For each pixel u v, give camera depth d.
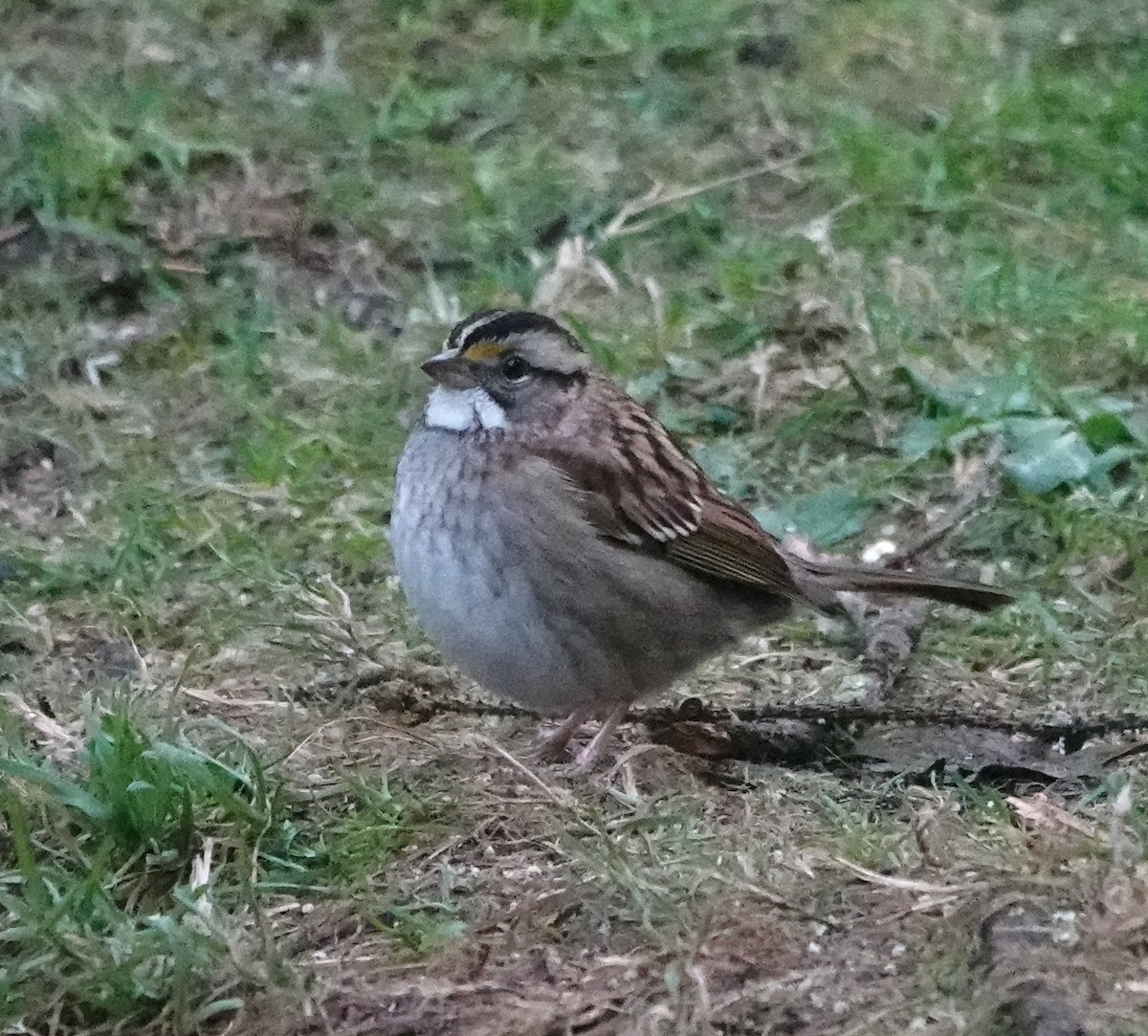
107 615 10.48
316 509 11.42
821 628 10.35
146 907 7.75
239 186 14.54
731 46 16.31
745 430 12.25
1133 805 7.87
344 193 14.34
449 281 13.87
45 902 7.47
